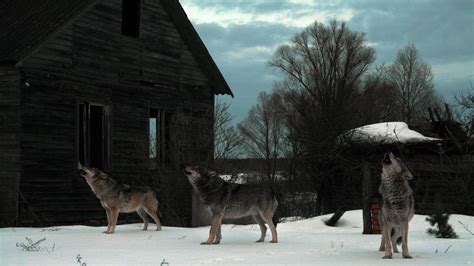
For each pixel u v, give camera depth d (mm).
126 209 12766
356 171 26156
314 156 28984
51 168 18484
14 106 17688
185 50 24062
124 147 21125
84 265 7574
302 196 31641
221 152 22797
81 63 19672
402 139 23328
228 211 10617
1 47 18062
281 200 27203
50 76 18609
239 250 9477
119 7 21297
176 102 23469
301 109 45000
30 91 18000
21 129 17688
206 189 10562
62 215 18656
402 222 8586
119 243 10516
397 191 8539
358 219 18125
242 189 10688
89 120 20484
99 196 12547
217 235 10719
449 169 21984
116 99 20984
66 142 19016
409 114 58469
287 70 54281
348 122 38500
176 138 21438
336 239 11461
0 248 9875
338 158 27047
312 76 53281
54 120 18672
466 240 11438
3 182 17688
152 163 22172
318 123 34844
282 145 50875
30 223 17594
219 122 23203
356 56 53312
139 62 21984
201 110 24391
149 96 22297
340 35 53062
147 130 22031
